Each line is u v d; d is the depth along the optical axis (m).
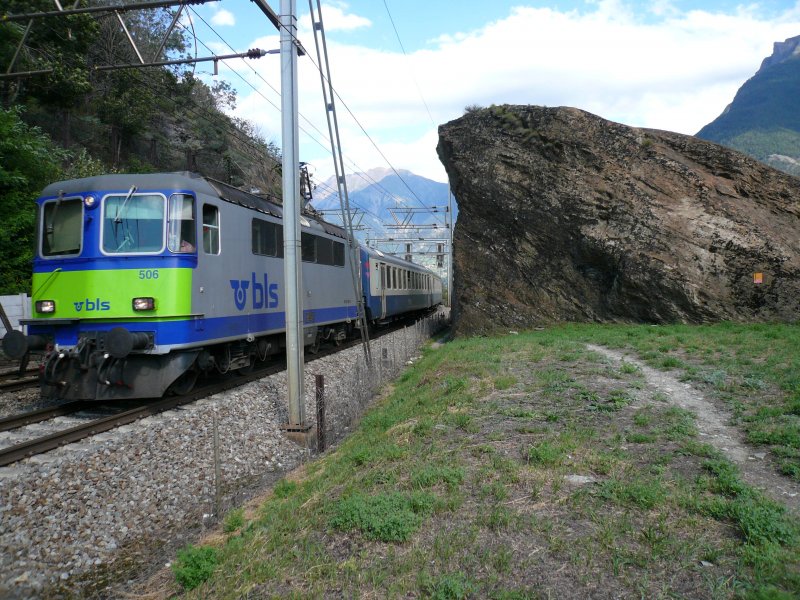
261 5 8.62
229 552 4.91
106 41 31.52
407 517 4.68
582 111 24.75
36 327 9.06
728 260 20.98
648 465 5.77
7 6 16.58
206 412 8.71
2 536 4.93
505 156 24.83
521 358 13.09
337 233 17.80
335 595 3.81
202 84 43.97
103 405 9.23
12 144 17.30
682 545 4.07
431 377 12.23
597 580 3.72
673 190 22.80
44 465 6.06
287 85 9.61
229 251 10.42
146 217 8.91
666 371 10.94
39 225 9.20
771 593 3.38
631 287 21.77
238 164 39.81
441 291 56.44
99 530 5.56
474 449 6.41
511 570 3.87
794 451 5.96
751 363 11.06
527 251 24.31
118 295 8.69
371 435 8.26
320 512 5.26
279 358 15.80
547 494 5.08
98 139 31.05
